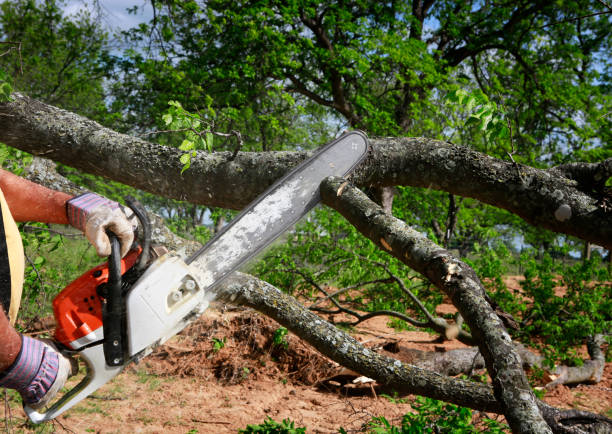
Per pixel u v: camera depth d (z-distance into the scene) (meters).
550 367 5.24
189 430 3.58
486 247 6.64
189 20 10.55
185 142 2.19
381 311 6.48
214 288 1.65
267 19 9.98
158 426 3.59
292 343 5.05
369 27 10.52
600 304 6.42
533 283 6.62
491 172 2.29
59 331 1.32
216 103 9.92
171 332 1.47
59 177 3.17
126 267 1.43
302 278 6.89
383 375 2.82
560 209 2.18
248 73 9.59
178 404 4.03
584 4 12.59
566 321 5.91
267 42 10.19
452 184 2.38
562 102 11.76
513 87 12.17
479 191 2.34
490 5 13.01
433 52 12.66
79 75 11.62
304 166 2.00
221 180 2.55
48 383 1.12
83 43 11.64
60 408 1.30
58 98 11.45
